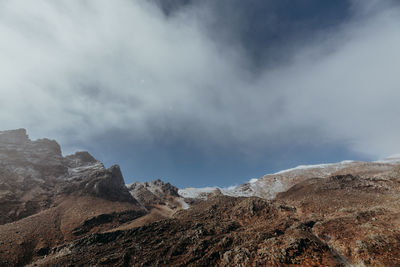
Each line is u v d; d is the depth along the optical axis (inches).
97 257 1617.9
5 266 1610.5
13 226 2219.5
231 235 1737.2
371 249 1103.6
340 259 1162.6
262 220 2374.5
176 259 1517.0
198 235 1875.0
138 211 3737.7
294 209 2541.8
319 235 1489.9
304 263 1127.0
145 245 1836.9
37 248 1936.5
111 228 2753.4
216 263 1364.4
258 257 1251.8
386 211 1640.0
